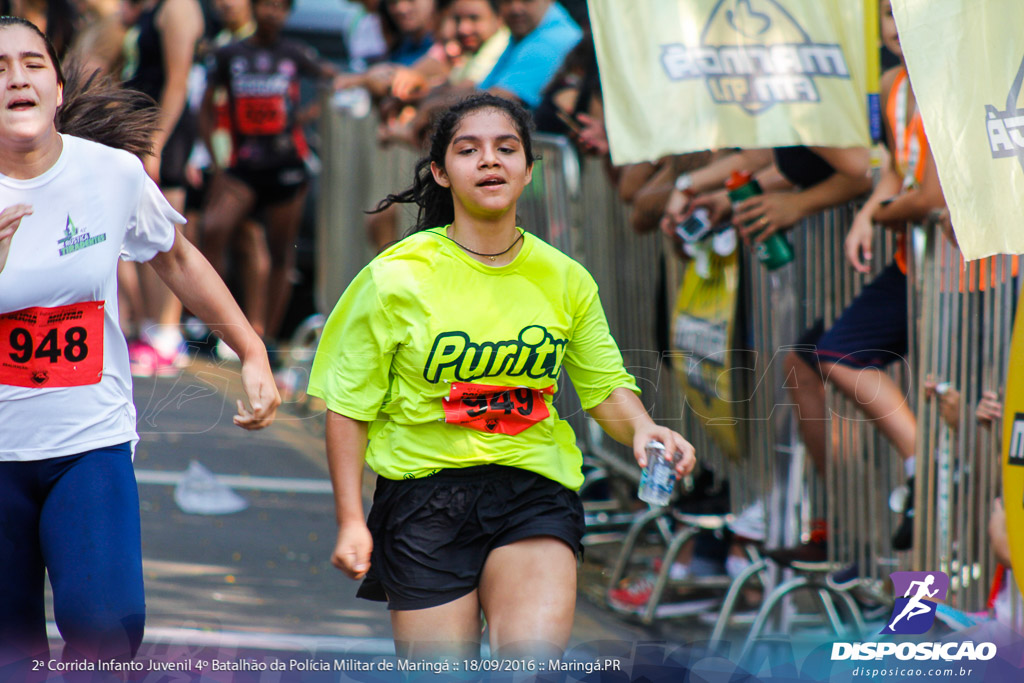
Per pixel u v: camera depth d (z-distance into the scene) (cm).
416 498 812
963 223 869
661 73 1083
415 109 1995
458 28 1934
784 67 1089
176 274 863
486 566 808
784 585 1104
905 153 1138
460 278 799
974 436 978
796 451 1153
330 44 2800
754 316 1162
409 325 794
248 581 1266
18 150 759
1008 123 866
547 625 768
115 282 822
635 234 1423
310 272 2717
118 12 2138
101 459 805
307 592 1240
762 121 1085
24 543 805
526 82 1738
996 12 870
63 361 794
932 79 880
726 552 1417
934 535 1023
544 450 826
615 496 1609
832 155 1136
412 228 882
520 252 806
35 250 775
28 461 796
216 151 2362
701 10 1088
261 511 1500
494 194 785
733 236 1167
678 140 1080
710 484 1370
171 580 1249
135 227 826
